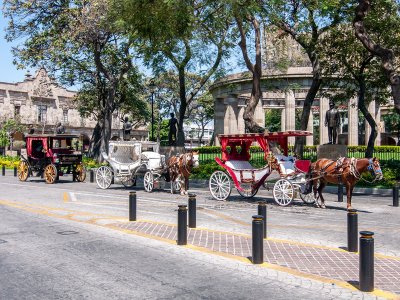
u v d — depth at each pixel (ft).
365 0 67.46
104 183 75.82
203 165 96.78
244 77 148.87
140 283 22.72
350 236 29.48
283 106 191.83
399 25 79.30
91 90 148.05
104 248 30.48
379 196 65.31
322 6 66.23
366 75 90.07
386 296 20.61
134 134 292.20
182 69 102.53
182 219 31.35
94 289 21.76
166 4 69.56
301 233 36.01
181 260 27.27
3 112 230.27
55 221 41.22
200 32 87.97
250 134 58.08
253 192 59.67
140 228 37.50
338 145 85.10
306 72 137.80
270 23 76.69
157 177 70.95
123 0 72.64
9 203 54.19
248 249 29.89
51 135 85.76
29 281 23.13
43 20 114.32
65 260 27.32
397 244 32.35
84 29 105.19
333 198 62.49
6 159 162.61
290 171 55.83
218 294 21.04
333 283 22.61
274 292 21.34
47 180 85.81
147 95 191.62
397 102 67.56
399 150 133.59
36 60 113.70
